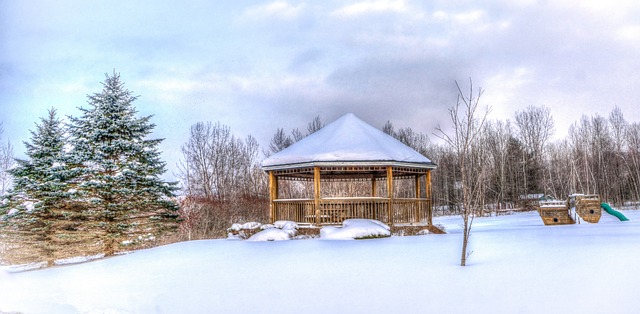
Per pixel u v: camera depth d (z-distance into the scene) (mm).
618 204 43125
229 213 36281
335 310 5438
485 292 5938
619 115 54031
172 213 24516
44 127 25344
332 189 37906
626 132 53156
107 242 21641
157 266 9844
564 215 20562
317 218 15500
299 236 14812
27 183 23641
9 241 22875
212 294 6629
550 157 54375
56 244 22047
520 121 55125
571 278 6496
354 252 10609
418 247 11156
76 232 21516
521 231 15555
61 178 22844
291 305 5785
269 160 17281
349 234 13781
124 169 21562
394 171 16953
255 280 7590
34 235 22438
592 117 54094
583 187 46750
